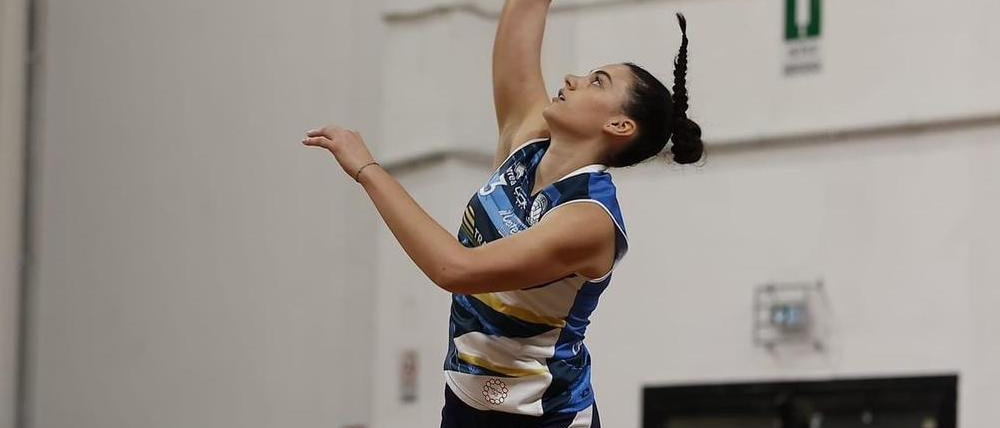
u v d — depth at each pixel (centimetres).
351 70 1493
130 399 1549
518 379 570
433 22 1477
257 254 1508
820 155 1337
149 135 1566
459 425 589
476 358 571
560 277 547
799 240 1338
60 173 1594
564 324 570
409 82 1480
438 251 524
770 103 1355
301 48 1511
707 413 1360
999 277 1256
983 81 1273
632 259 1406
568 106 579
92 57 1592
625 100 578
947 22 1293
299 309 1485
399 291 1452
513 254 529
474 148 1466
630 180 1413
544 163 583
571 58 1430
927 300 1284
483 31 1487
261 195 1511
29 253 1587
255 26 1527
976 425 1252
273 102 1513
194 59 1550
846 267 1317
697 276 1377
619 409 1399
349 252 1471
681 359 1377
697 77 1389
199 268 1531
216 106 1535
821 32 1341
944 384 1266
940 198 1284
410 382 1440
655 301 1394
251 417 1496
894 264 1299
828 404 1310
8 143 1553
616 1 1417
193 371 1526
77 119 1595
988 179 1266
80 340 1573
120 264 1566
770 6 1363
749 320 1350
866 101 1319
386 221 536
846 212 1321
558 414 575
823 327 1323
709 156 1377
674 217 1392
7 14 1555
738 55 1372
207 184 1533
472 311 573
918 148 1298
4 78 1550
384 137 1482
